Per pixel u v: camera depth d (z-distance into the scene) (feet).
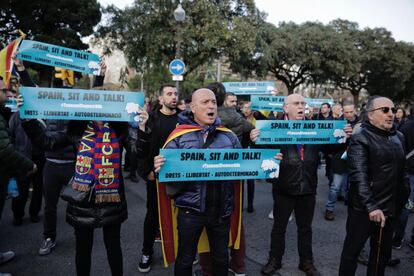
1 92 10.01
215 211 8.52
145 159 10.22
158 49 53.01
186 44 52.16
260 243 14.49
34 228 15.51
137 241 14.26
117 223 9.09
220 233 8.70
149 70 61.00
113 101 8.73
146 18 51.60
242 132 13.11
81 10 71.10
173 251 9.77
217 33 50.83
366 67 110.11
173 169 8.16
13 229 15.34
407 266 12.67
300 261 11.70
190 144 8.50
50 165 12.67
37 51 10.45
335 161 17.39
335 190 17.61
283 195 11.36
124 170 29.14
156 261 12.54
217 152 8.45
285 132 10.11
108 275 11.35
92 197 8.70
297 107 11.07
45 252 12.78
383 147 9.27
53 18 68.90
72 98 8.45
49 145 8.77
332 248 14.14
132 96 8.87
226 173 8.59
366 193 9.06
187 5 50.70
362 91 183.62
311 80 100.68
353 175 9.37
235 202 10.24
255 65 70.18
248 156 8.77
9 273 11.25
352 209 9.68
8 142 9.68
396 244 14.32
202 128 8.70
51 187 12.75
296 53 84.53
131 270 11.80
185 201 8.42
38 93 8.27
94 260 12.44
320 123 10.46
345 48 87.30
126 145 10.32
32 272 11.46
